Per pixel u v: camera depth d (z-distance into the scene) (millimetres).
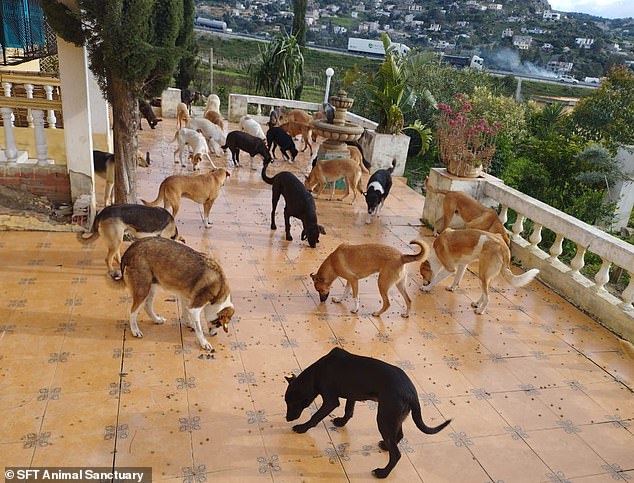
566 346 5211
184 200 8242
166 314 4941
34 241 6094
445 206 7379
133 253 4340
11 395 3666
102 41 5469
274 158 11875
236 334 4758
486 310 5812
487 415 4051
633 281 5535
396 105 11742
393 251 5148
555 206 11750
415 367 4586
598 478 3537
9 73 7852
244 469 3262
